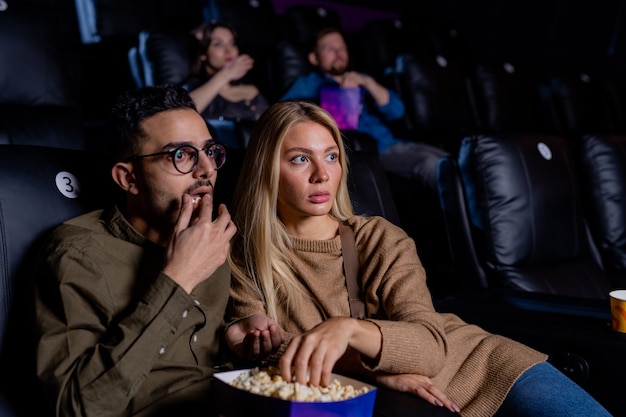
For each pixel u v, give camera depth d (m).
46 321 1.05
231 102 3.04
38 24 2.22
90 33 3.36
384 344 1.07
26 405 1.13
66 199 1.25
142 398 1.08
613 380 1.36
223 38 2.99
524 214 2.03
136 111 1.10
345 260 1.30
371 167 1.79
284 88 3.34
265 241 1.28
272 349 1.15
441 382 1.22
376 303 1.26
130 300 1.08
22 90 2.14
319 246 1.30
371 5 5.13
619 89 4.80
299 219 1.31
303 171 1.27
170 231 1.14
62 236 1.10
